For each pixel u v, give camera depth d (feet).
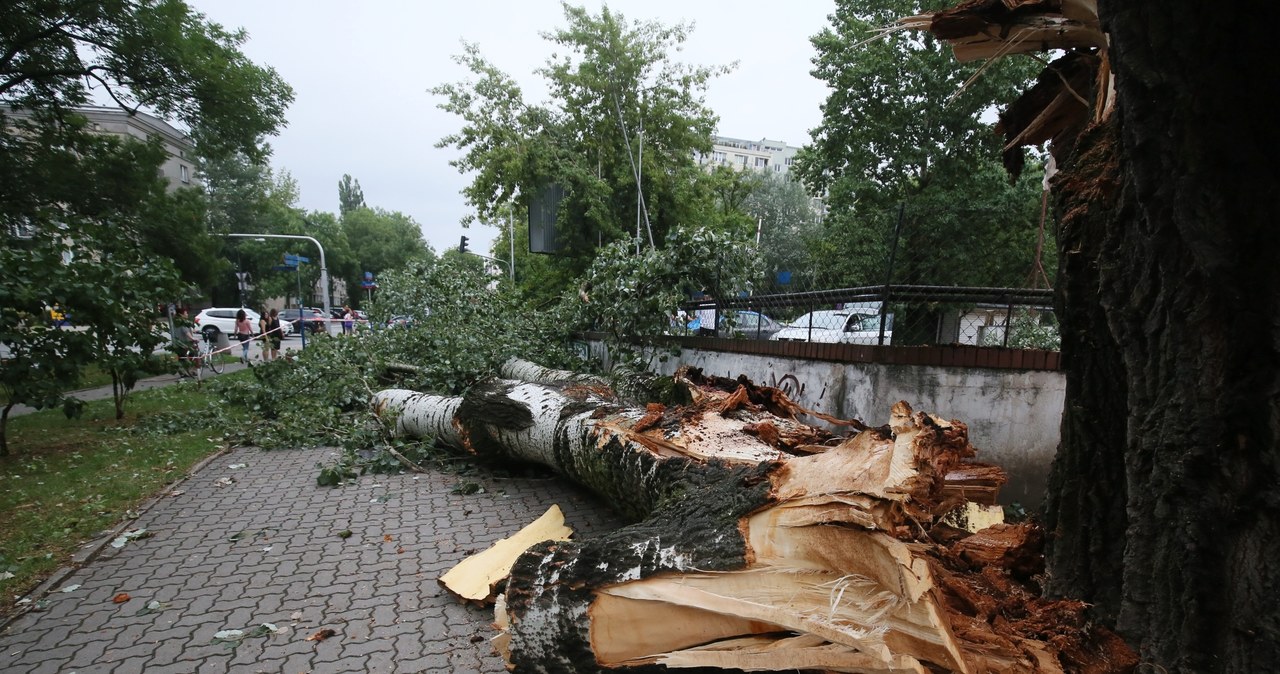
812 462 7.69
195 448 21.30
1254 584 5.08
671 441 12.10
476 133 51.16
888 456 6.64
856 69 42.24
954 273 34.45
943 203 39.45
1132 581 6.10
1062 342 7.14
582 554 8.16
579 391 17.17
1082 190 6.79
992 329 19.48
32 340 19.36
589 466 14.15
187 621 9.98
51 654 8.99
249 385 30.76
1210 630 5.41
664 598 7.30
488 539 13.62
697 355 24.40
